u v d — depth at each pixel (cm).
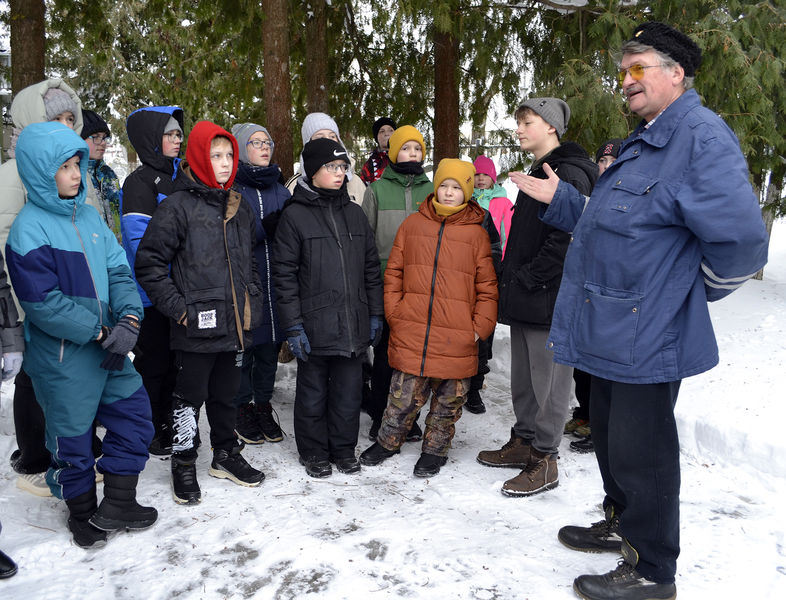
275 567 235
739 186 183
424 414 433
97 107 1309
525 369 324
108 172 381
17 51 512
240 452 330
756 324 556
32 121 274
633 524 212
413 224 335
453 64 627
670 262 198
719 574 229
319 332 315
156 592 220
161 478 310
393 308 335
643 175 201
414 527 268
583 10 576
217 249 280
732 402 361
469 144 729
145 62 1301
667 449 206
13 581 223
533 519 278
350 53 672
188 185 280
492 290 329
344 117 684
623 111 526
